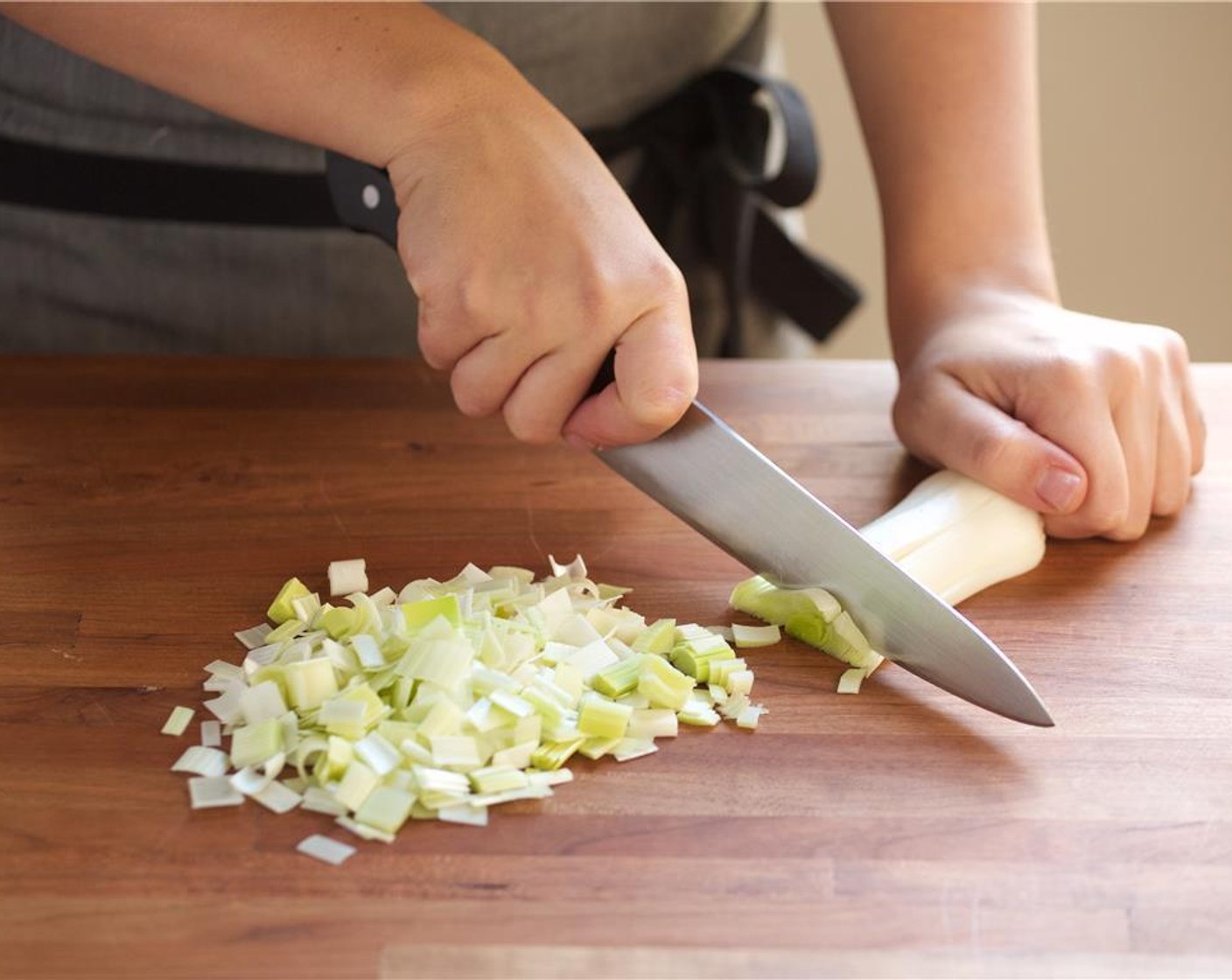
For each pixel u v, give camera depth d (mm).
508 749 594
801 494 652
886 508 728
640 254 650
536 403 666
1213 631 663
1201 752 604
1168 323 1268
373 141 660
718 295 947
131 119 828
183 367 830
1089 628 665
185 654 639
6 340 890
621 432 665
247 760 588
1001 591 687
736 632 655
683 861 562
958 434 713
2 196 851
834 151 1251
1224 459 770
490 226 646
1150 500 715
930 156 793
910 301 791
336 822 571
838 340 1314
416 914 543
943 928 543
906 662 635
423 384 821
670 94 886
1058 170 1226
